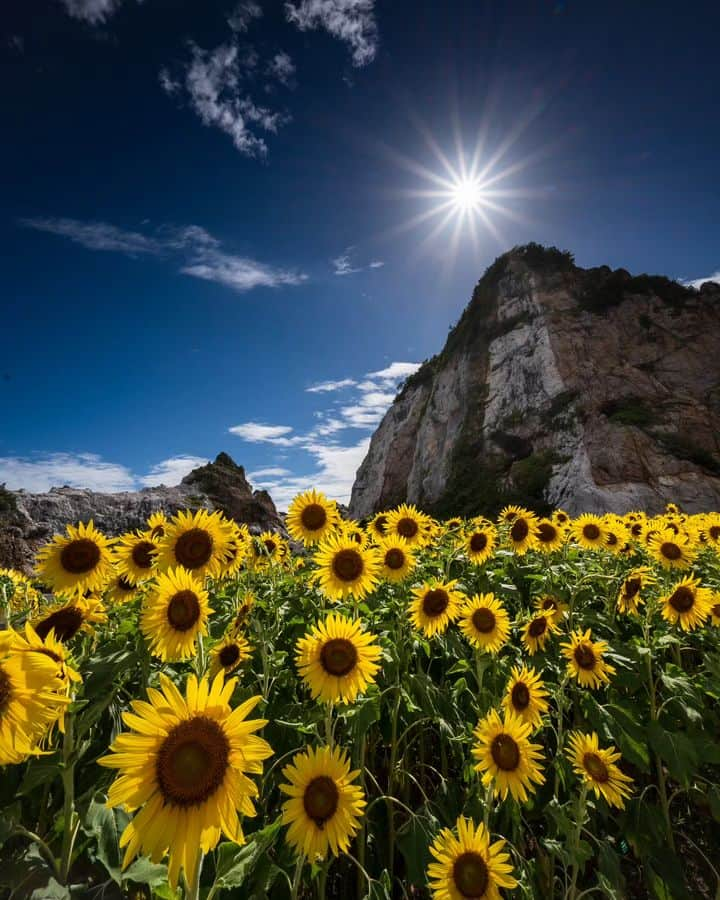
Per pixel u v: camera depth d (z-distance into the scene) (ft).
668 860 11.42
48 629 9.45
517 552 21.21
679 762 12.05
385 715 13.16
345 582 13.39
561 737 11.52
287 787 7.64
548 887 11.11
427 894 11.09
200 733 5.35
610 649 14.66
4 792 9.07
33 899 6.67
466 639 15.37
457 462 217.15
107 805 5.07
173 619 8.72
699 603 15.25
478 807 10.84
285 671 12.96
